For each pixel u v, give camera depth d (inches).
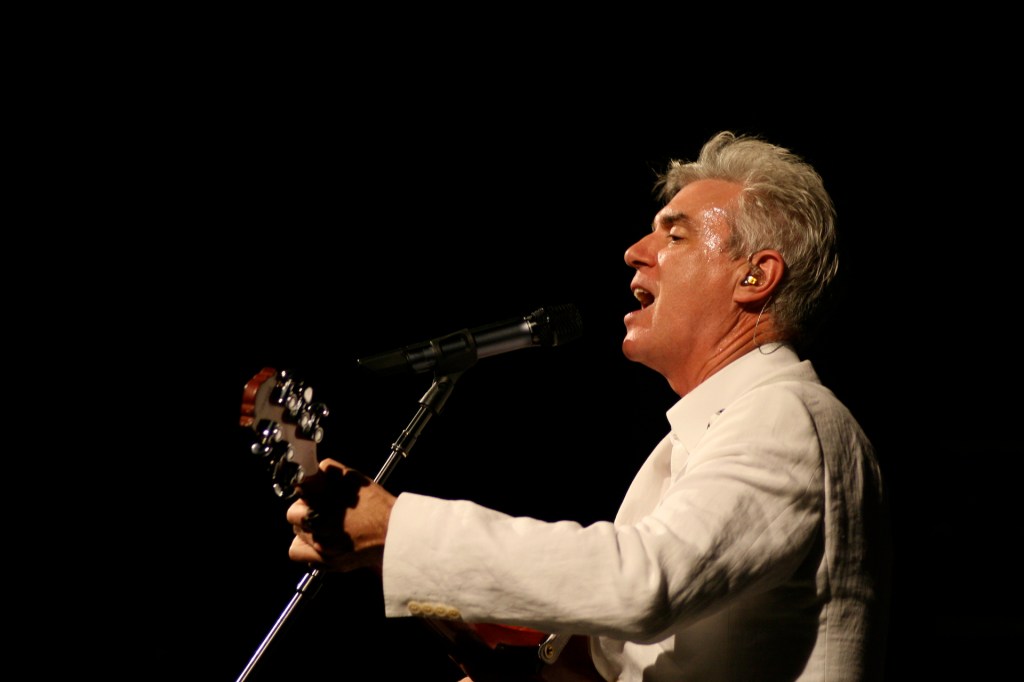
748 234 122.3
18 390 314.0
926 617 338.3
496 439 343.0
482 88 333.7
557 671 113.3
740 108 323.3
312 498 101.7
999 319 333.7
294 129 329.4
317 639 321.7
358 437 332.5
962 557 340.2
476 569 95.0
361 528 100.8
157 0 311.0
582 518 342.0
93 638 310.3
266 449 94.0
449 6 326.0
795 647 104.6
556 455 344.2
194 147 323.3
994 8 307.1
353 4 323.3
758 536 98.0
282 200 331.9
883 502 112.6
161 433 322.7
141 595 314.8
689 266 123.7
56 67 308.0
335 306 335.6
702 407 119.0
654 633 93.1
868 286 335.0
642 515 125.6
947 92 315.3
